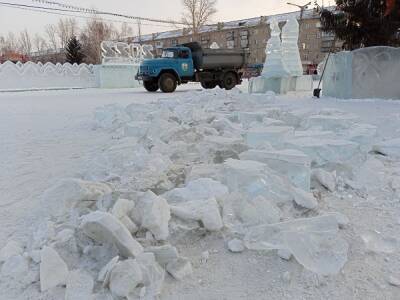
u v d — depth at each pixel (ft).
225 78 55.77
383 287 4.89
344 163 9.20
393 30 34.86
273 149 9.64
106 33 140.56
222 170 8.47
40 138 16.34
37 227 6.64
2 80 61.98
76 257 5.53
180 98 25.11
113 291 4.75
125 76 71.20
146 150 11.14
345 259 5.42
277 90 42.83
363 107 24.94
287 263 5.48
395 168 9.61
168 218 6.18
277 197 7.25
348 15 35.58
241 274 5.34
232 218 6.59
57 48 169.37
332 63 34.81
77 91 58.75
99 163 10.26
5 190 9.12
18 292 4.96
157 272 5.09
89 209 6.82
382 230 6.36
